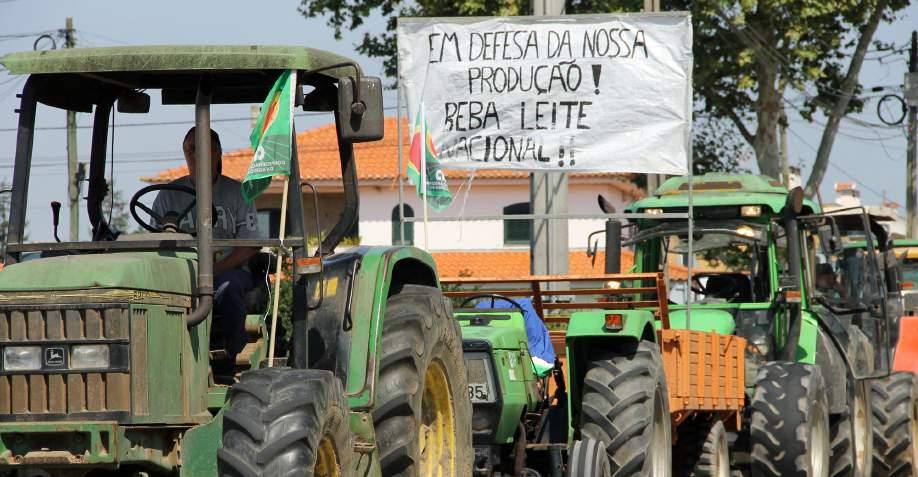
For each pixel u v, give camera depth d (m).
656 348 11.20
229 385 7.74
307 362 7.98
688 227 14.18
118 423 7.03
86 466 7.06
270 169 7.77
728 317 13.93
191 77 8.25
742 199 14.05
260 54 7.68
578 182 49.50
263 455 6.83
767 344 14.14
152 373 7.20
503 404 10.62
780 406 13.10
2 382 7.14
